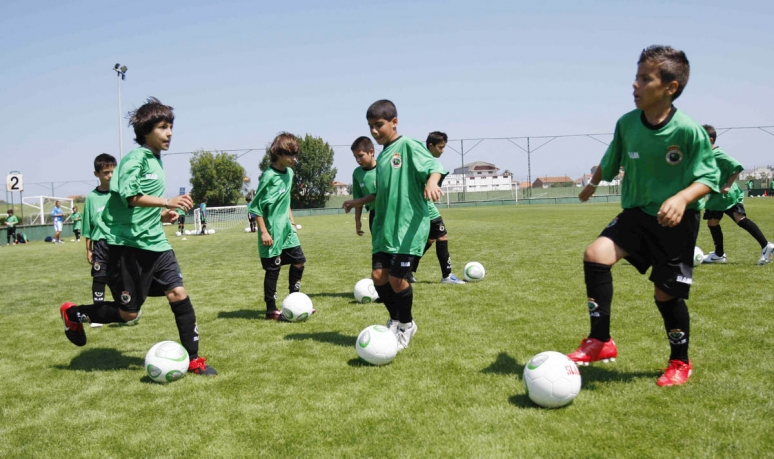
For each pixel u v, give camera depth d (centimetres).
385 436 278
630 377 348
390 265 440
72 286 923
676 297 330
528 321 514
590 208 3488
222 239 2081
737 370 351
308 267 1020
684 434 266
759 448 250
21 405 347
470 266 758
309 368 399
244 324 559
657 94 314
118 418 321
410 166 418
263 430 293
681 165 324
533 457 249
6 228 2475
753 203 2994
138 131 405
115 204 400
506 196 5600
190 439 287
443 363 395
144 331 554
